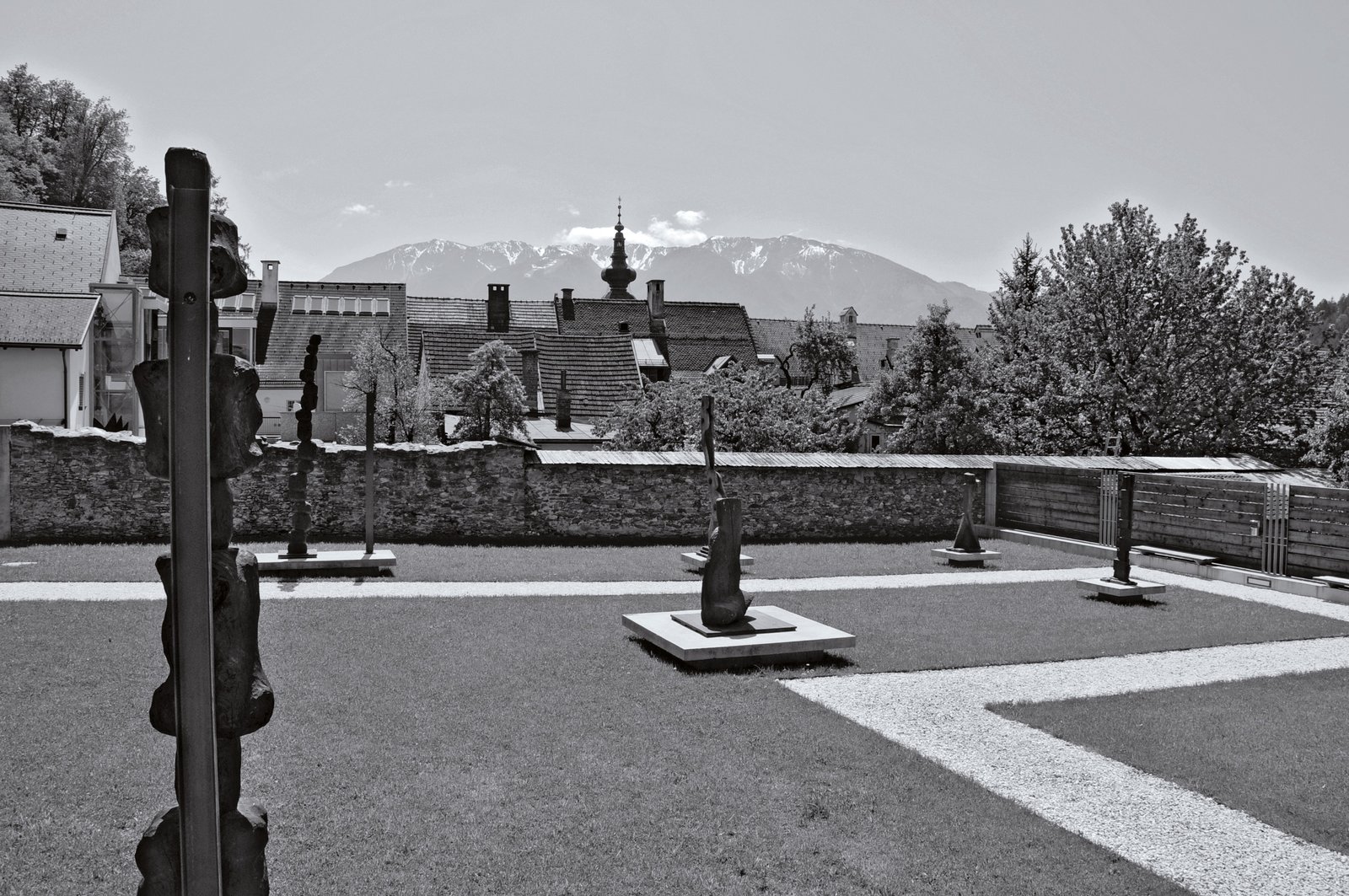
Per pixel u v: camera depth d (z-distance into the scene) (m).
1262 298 36.34
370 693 9.73
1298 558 18.23
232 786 3.26
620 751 8.40
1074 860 6.65
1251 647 13.38
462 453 21.62
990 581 18.28
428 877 6.11
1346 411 32.28
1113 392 34.53
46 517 19.69
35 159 54.62
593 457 22.72
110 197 59.22
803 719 9.44
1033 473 24.58
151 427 2.98
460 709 9.35
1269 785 8.13
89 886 5.82
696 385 30.45
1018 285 46.72
